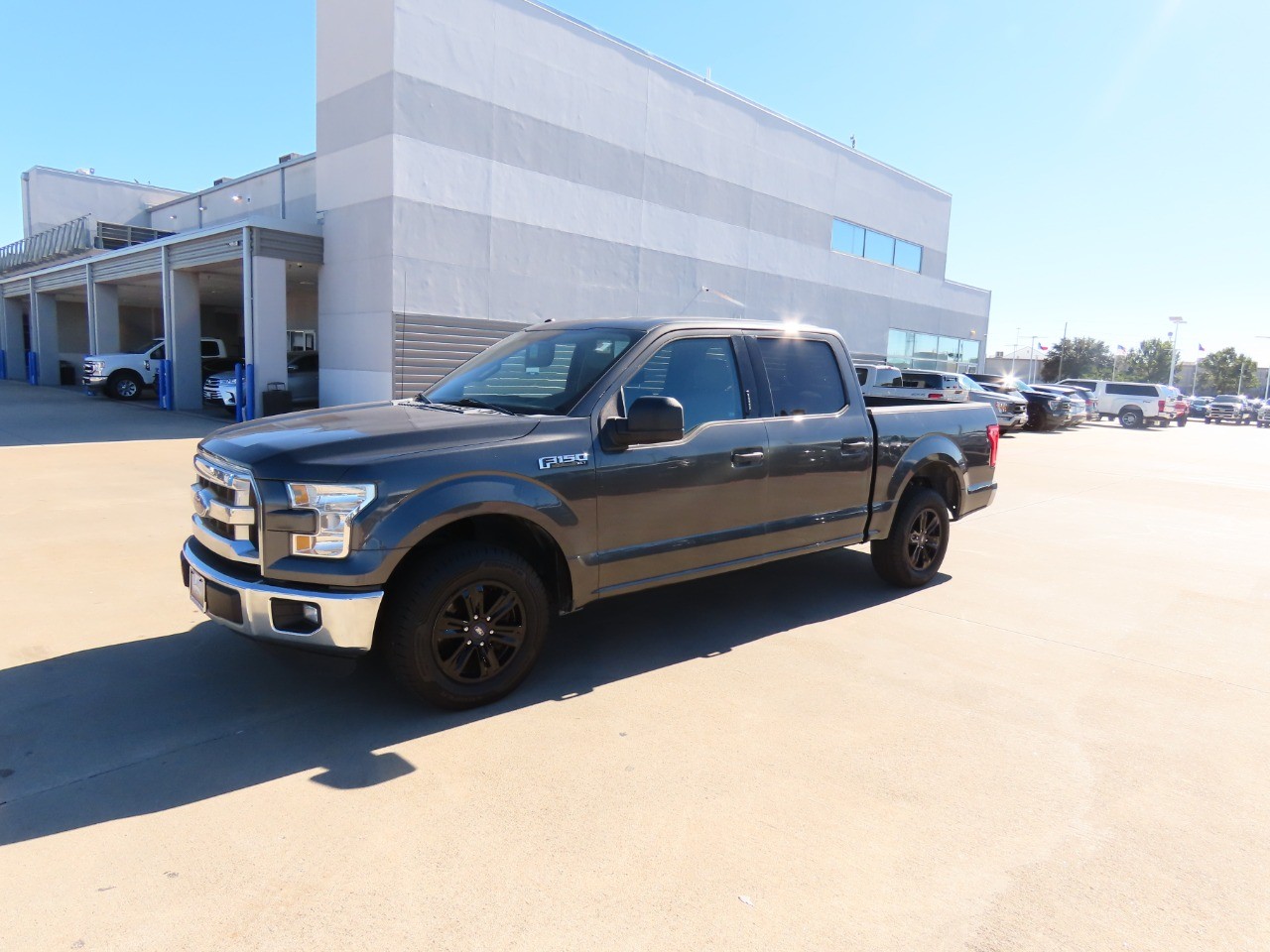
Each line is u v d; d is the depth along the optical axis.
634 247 20.50
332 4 16.86
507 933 2.28
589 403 4.03
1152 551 7.67
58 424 14.76
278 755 3.26
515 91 17.55
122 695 3.76
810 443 4.94
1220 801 3.13
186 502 7.99
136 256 20.73
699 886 2.52
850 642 4.80
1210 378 97.00
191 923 2.28
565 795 3.02
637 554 4.14
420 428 3.64
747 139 23.28
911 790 3.13
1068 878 2.62
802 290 26.08
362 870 2.55
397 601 3.44
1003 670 4.43
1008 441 21.28
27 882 2.44
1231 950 2.29
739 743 3.47
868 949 2.26
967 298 35.41
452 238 16.89
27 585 5.27
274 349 17.06
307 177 20.88
